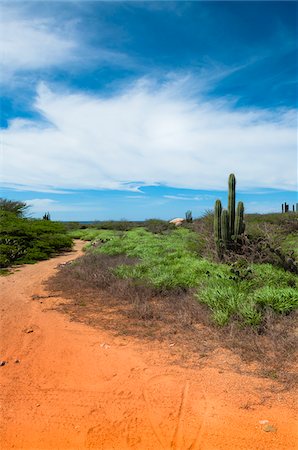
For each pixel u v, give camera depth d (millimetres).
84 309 7699
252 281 7945
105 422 3832
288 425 3715
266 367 4887
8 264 13742
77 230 33000
